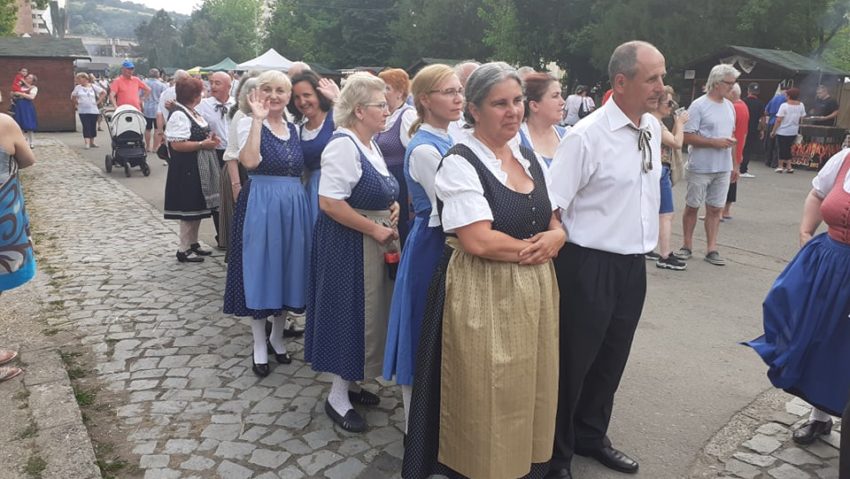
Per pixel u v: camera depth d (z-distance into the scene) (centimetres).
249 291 375
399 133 409
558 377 265
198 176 603
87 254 639
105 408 347
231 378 384
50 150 1494
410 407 258
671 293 557
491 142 244
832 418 345
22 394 349
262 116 371
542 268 247
